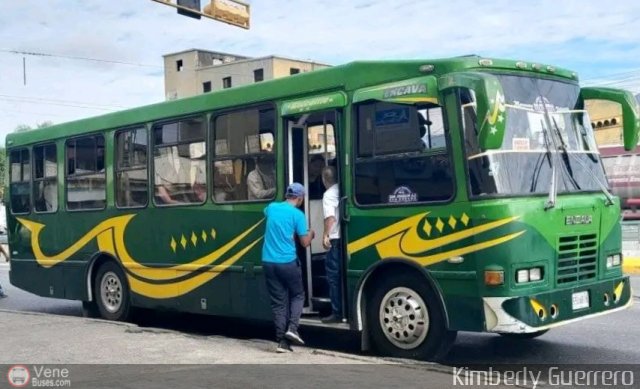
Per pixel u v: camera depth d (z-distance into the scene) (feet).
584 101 28.27
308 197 30.01
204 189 32.73
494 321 22.98
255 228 30.37
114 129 37.50
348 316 27.02
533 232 23.61
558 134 26.17
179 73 259.80
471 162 23.68
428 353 24.97
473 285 23.44
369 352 27.71
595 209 26.14
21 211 43.70
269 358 25.16
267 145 30.07
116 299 37.78
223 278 31.83
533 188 24.34
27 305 49.06
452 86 23.71
